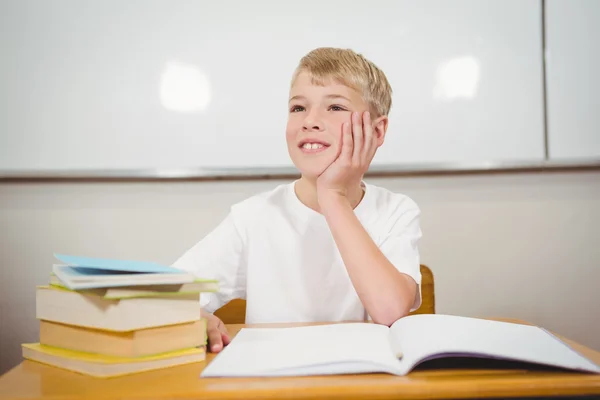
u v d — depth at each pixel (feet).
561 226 5.02
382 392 1.60
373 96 3.47
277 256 3.53
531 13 5.02
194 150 4.93
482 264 4.99
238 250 3.62
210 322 2.37
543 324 5.02
